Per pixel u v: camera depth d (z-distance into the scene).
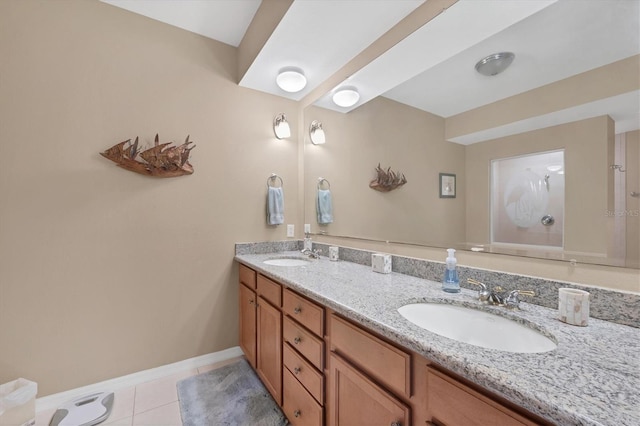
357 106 1.86
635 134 0.80
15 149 1.47
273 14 1.54
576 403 0.46
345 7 1.35
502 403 0.56
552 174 0.98
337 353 1.06
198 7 1.76
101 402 1.58
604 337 0.73
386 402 0.82
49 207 1.55
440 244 1.36
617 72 0.84
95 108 1.67
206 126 2.03
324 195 2.16
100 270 1.69
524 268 1.05
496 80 1.15
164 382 1.80
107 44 1.70
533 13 1.04
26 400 1.36
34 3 1.52
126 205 1.76
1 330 1.45
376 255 1.54
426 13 1.30
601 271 0.87
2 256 1.45
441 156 1.36
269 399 1.65
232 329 2.15
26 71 1.50
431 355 0.67
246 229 2.20
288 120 2.41
